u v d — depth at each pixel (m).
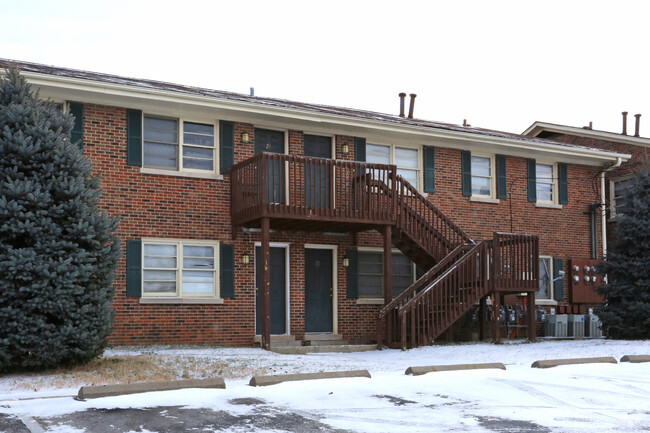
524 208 22.64
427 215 20.86
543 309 22.58
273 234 18.78
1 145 11.37
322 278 19.53
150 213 17.23
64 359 11.69
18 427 6.82
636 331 18.77
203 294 17.81
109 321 11.92
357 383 9.66
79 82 15.98
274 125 19.00
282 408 7.94
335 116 19.02
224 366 12.38
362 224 18.09
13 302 11.05
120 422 7.05
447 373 10.68
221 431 6.81
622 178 26.12
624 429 7.14
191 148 18.08
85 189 12.02
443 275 17.84
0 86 12.04
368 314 19.98
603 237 23.91
